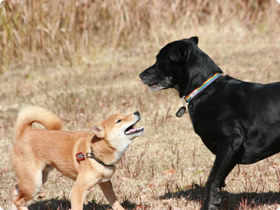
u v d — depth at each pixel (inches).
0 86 789.9
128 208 325.4
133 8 931.3
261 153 286.0
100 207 331.9
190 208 315.3
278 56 851.4
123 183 373.1
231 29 1037.8
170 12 961.5
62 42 872.3
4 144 474.0
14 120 558.9
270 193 335.9
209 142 299.3
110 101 606.2
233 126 282.7
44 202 344.2
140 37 951.0
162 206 322.0
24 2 839.7
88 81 753.6
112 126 299.6
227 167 280.7
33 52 866.8
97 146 294.2
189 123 517.0
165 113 549.6
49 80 793.6
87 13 884.0
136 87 678.5
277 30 1091.3
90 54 890.7
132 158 425.7
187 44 313.7
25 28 858.1
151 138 474.3
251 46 951.6
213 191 280.5
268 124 278.2
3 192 360.8
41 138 310.7
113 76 772.0
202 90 301.7
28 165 306.2
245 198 327.3
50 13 861.2
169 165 406.0
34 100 659.4
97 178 296.7
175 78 319.3
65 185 376.8
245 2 1098.1
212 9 1050.7
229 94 291.1
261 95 284.0
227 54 880.3
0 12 839.7
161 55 321.7
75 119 537.3
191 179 374.0
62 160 306.8
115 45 921.5
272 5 1104.2
